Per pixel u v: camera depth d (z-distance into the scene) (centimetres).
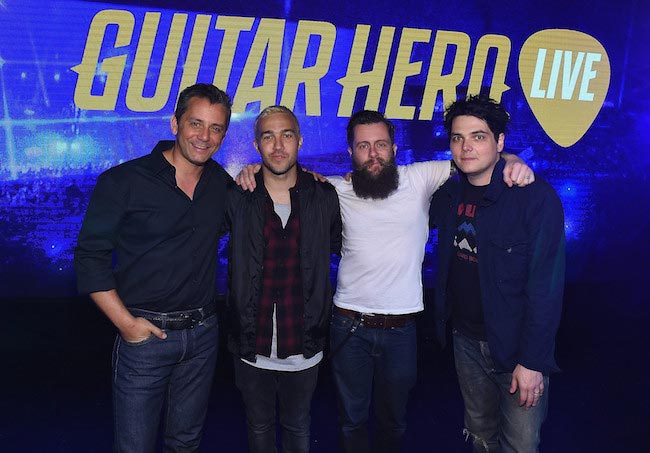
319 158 511
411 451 288
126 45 477
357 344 232
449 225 220
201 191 205
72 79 473
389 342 229
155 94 485
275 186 221
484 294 205
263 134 212
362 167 220
